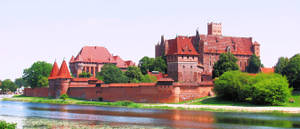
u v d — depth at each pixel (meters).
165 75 158.25
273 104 100.00
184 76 137.50
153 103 113.88
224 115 81.69
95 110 97.81
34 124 72.69
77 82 144.00
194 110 93.00
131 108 102.81
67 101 129.38
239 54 175.00
